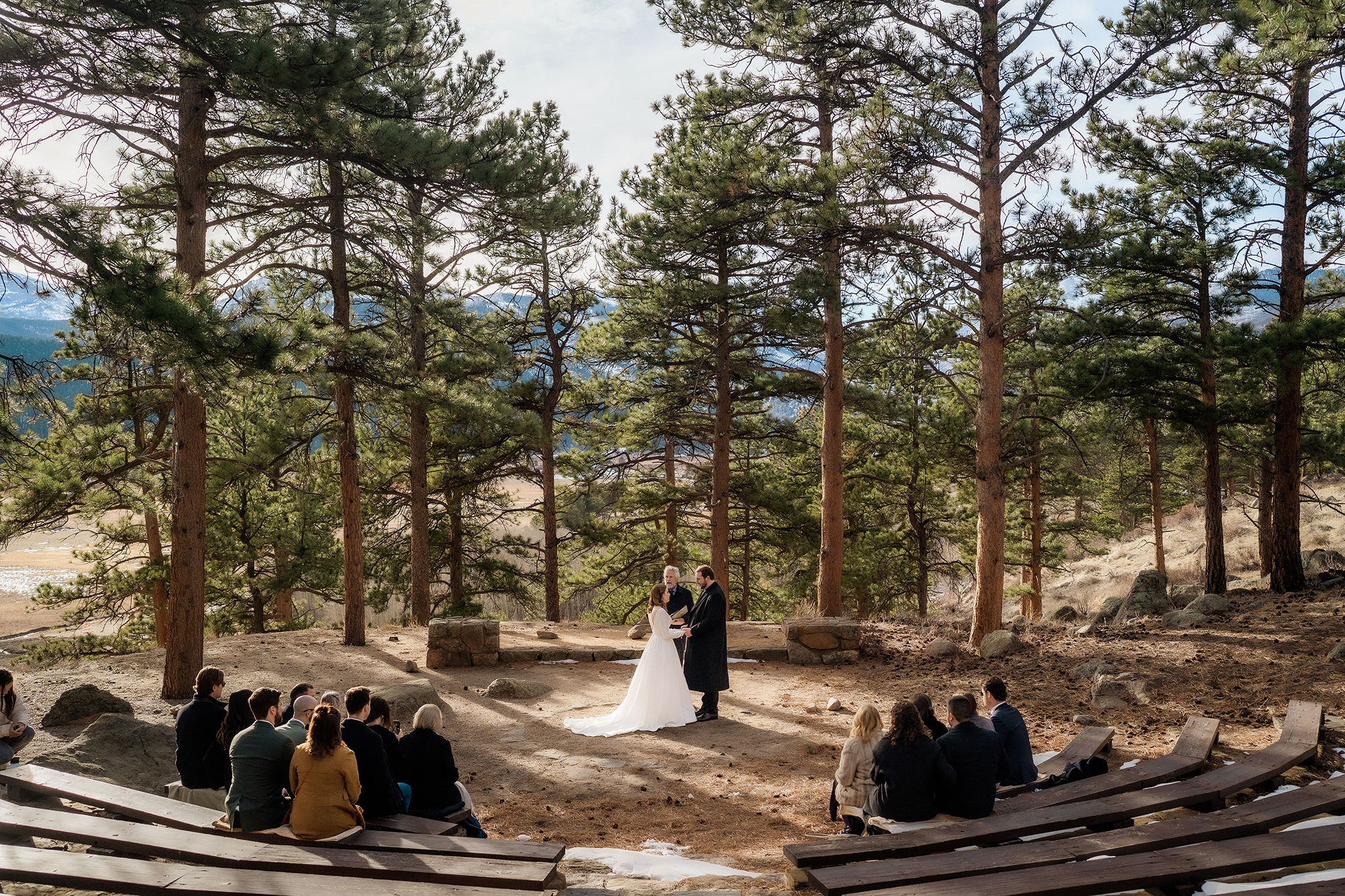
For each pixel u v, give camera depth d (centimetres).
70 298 984
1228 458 3347
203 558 1273
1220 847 539
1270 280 1664
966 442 2308
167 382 1424
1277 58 1269
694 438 2547
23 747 880
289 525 2428
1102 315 1736
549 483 2541
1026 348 2158
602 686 1351
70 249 878
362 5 1211
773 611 3316
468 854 580
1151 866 512
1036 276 1532
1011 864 543
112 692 1259
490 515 2817
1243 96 1656
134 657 1494
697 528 2911
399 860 561
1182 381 1786
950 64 1384
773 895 561
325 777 604
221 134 1256
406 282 1831
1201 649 1244
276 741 638
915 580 2820
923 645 1554
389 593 2745
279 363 1035
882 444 2539
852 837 631
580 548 2870
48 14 1007
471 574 2853
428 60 1664
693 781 934
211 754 732
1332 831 547
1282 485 1625
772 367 2019
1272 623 1344
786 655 1503
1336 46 1277
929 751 665
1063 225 1372
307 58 1065
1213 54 1553
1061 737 978
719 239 1795
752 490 2461
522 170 1409
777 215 1510
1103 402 1848
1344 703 973
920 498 2616
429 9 1439
